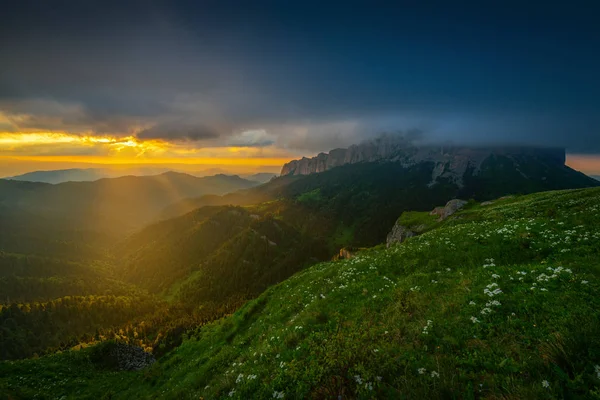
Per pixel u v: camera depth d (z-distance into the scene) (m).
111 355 47.28
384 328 11.05
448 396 6.79
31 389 32.12
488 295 11.12
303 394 8.45
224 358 19.09
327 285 21.30
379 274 19.75
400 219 78.06
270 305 27.52
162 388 22.72
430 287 14.18
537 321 8.84
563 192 48.12
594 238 15.53
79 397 30.52
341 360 9.00
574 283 10.64
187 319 145.38
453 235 22.80
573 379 6.27
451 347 8.75
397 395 7.18
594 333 7.33
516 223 22.45
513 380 6.70
